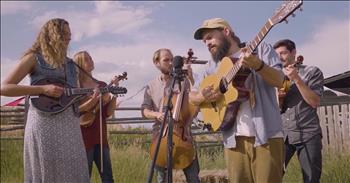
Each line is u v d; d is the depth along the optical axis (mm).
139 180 6828
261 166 3086
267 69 2896
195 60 4051
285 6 2664
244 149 3197
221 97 3293
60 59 3395
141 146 9305
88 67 4516
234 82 3168
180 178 5641
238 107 3186
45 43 3375
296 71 3689
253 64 2875
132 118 10508
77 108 3508
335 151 4867
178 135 4203
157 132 4410
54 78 3393
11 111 12156
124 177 6832
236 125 3195
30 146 3305
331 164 4836
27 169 3348
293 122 4070
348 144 4762
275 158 3092
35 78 3359
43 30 3406
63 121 3369
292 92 4078
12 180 8000
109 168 4758
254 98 3113
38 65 3350
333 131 4859
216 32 3320
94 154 4727
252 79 3143
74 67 3604
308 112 4023
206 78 3432
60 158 3311
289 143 4137
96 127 4676
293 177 5059
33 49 3387
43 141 3279
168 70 4477
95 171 6102
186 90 4133
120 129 10953
